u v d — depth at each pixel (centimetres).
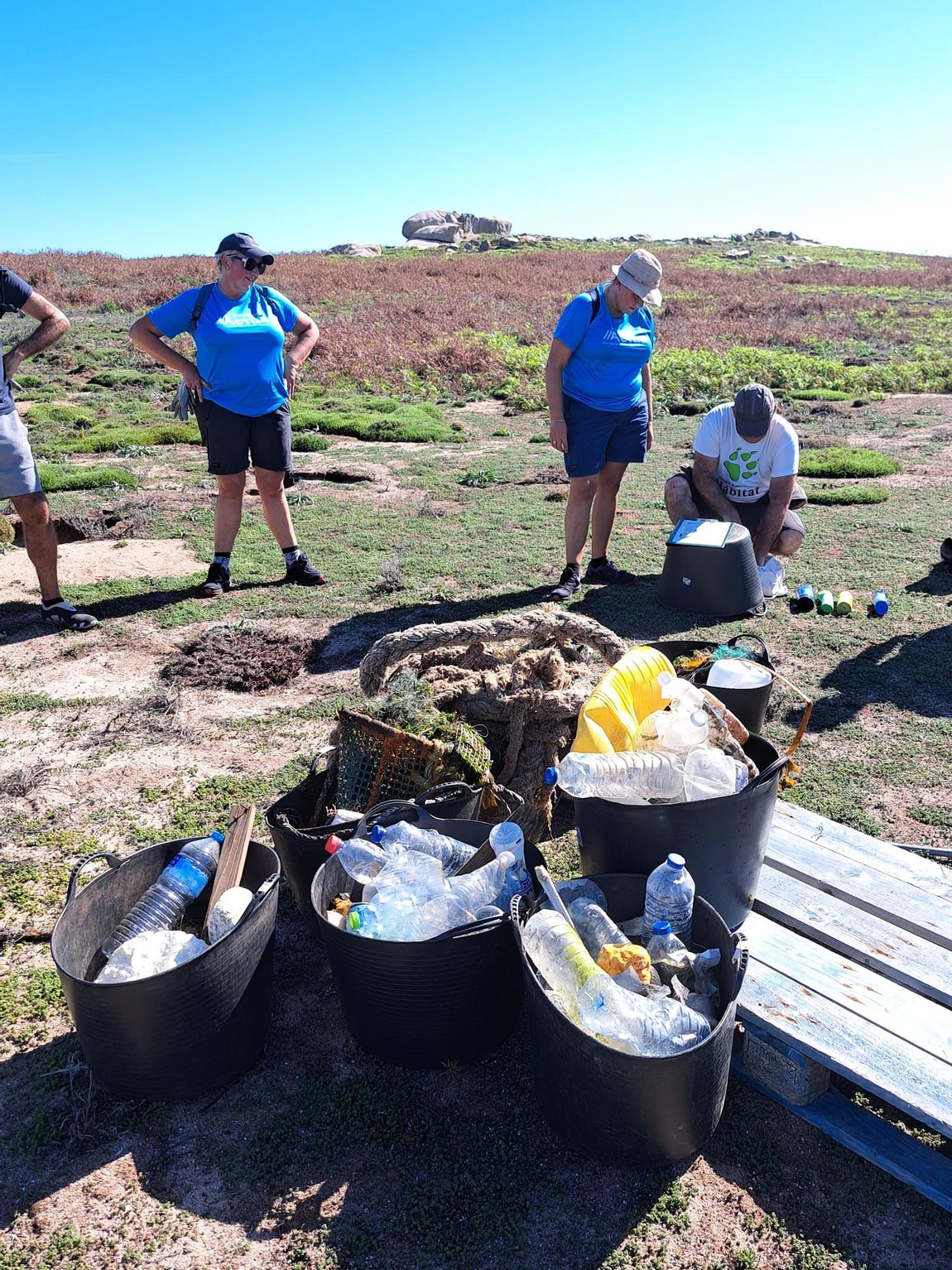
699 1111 231
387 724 338
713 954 255
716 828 278
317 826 331
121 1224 228
